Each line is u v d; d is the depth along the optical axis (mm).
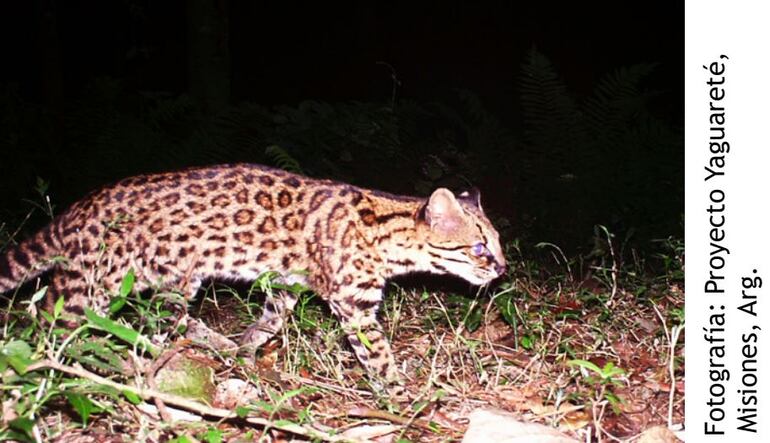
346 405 952
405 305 1304
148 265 1104
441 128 2625
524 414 942
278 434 856
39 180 1256
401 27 3789
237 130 1971
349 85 3713
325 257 1113
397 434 887
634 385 1025
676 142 1949
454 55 3744
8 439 742
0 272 1099
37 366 767
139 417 820
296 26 3863
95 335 974
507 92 3643
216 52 2311
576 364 943
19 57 3262
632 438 906
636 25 3744
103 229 1082
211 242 1117
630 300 1271
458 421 930
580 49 3768
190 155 1930
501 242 1786
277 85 3713
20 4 3244
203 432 817
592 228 1838
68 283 1084
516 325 1167
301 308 1065
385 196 1159
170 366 899
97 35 3482
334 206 1124
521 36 3775
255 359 1031
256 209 1124
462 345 1094
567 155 1939
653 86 3525
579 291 1365
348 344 1161
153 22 3406
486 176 2012
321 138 2016
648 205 1825
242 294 1383
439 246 1134
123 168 1923
